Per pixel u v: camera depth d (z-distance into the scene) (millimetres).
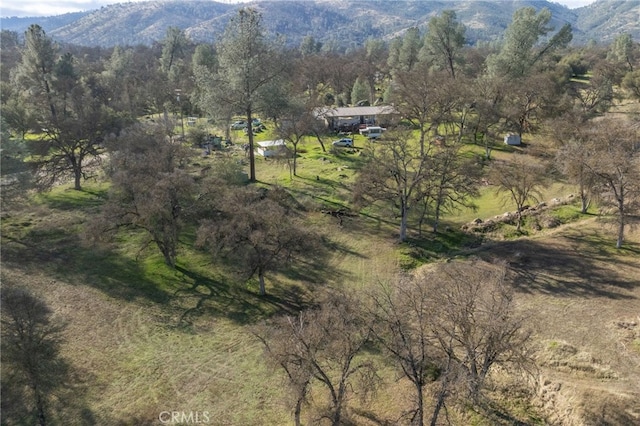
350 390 31281
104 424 29750
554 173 68688
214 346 37188
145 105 122250
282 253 44719
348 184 69562
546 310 37062
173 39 153875
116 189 49781
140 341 37781
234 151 90375
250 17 66375
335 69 140625
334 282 46156
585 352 31531
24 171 55062
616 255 45312
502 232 54188
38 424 29719
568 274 42750
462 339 28344
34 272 47062
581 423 26688
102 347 36844
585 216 54812
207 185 52750
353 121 104250
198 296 44188
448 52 109312
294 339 27781
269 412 30453
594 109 90562
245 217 43625
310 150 89125
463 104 84000
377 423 28641
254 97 66875
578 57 139000
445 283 31203
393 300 33594
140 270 48000
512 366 30984
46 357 31719
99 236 46719
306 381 26578
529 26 92250
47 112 82500
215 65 109750
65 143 69750
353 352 28031
